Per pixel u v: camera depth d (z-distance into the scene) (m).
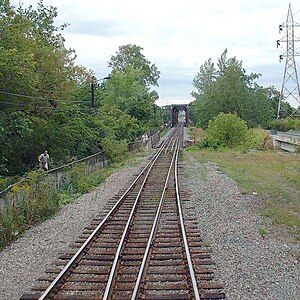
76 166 25.80
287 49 76.19
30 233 14.12
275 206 18.22
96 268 10.06
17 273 10.07
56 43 35.19
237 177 27.66
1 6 25.84
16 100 24.39
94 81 40.00
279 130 83.75
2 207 14.66
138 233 13.28
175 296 8.29
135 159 41.69
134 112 59.50
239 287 8.95
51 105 30.89
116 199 19.59
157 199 19.52
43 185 17.86
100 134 39.22
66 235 13.59
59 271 9.91
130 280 9.08
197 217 15.86
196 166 34.47
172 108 159.00
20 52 24.42
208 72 105.19
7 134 25.11
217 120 55.69
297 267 10.31
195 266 10.20
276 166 34.44
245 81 84.56
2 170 25.50
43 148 30.25
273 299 8.36
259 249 11.80
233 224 14.79
